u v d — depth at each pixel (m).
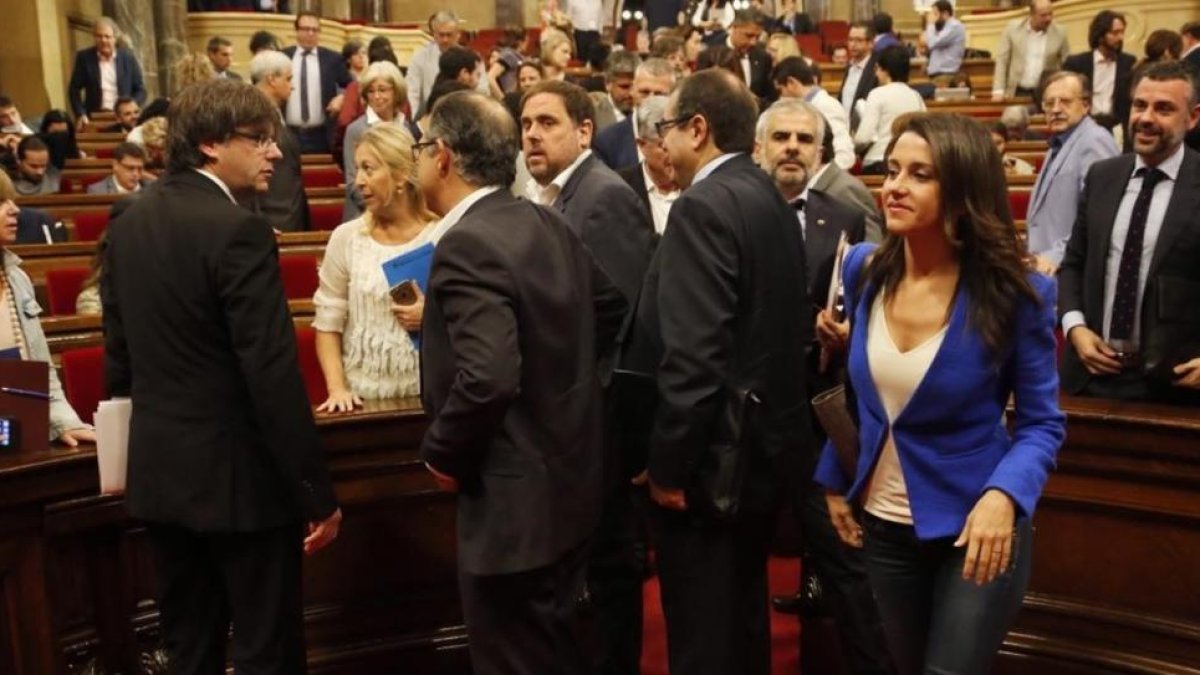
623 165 4.88
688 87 2.75
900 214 2.16
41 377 2.85
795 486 2.76
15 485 2.71
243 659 2.65
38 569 2.80
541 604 2.49
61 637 2.96
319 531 2.67
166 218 2.54
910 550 2.31
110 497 3.03
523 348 2.43
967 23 16.59
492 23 18.80
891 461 2.30
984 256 2.15
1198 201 3.07
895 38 12.39
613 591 3.29
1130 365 3.21
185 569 2.69
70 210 7.25
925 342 2.22
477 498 2.45
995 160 2.16
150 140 7.41
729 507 2.57
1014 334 2.18
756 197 2.66
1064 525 3.14
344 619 3.33
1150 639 3.04
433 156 2.54
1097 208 3.30
